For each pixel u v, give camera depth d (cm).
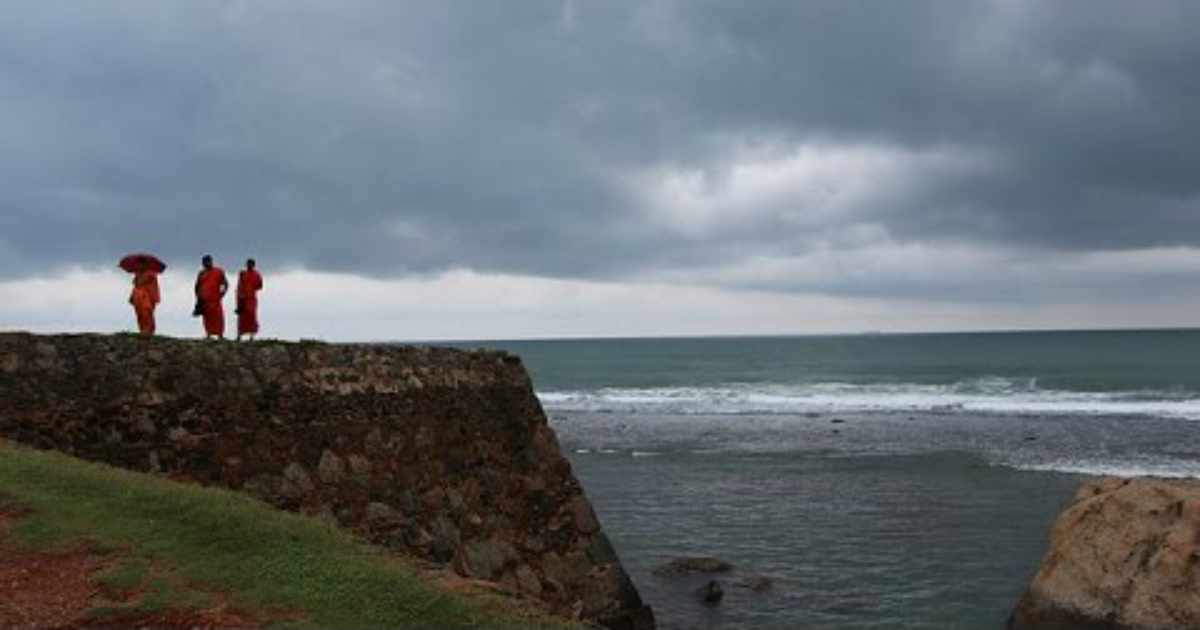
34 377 1411
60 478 1218
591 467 5003
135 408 1491
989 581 2720
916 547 3138
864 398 8675
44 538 1050
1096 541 2030
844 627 2341
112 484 1220
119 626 873
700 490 4269
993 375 11350
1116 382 9894
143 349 1534
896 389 9719
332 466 1708
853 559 3003
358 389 1791
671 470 4859
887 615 2433
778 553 3106
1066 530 2123
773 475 4644
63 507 1132
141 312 1936
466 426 1992
